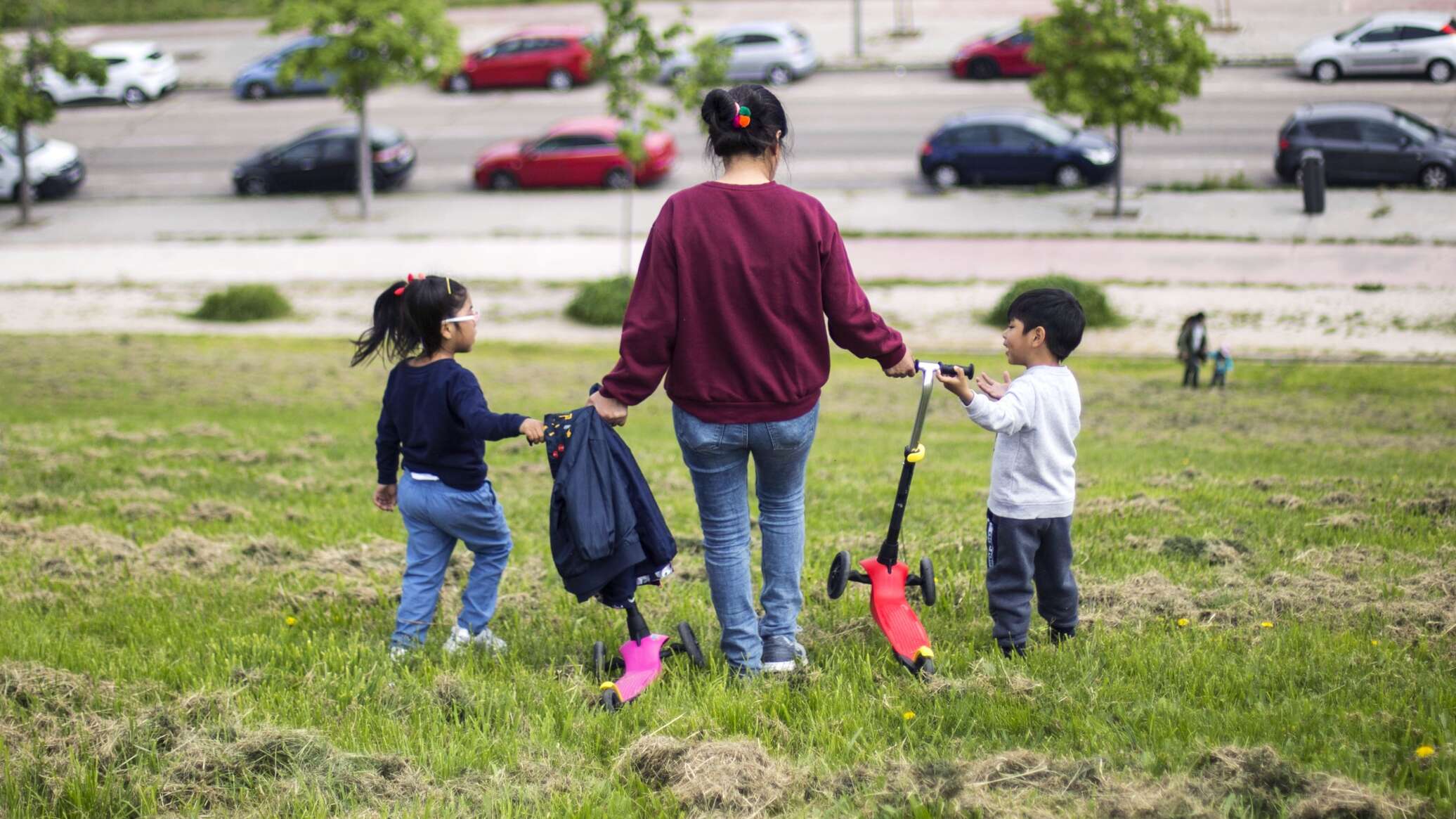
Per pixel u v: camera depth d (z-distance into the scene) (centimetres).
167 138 4034
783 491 408
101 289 2891
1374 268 2516
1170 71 2711
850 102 3794
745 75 3950
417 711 381
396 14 3275
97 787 325
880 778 318
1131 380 1984
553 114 3922
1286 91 3538
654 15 4603
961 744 344
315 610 529
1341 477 875
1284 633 429
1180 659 399
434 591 466
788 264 365
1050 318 405
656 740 341
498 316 2630
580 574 390
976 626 461
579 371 2052
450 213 3325
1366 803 282
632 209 3259
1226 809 288
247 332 2514
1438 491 740
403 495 454
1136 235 2803
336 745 357
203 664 440
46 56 3397
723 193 366
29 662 430
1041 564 425
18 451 1062
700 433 382
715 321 369
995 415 391
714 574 405
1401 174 2920
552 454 390
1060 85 2797
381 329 445
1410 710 344
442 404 434
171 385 1770
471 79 4153
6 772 331
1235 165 3138
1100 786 304
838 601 504
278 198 3559
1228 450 1192
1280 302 2397
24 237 3338
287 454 1077
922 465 1083
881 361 388
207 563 629
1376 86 3484
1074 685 379
